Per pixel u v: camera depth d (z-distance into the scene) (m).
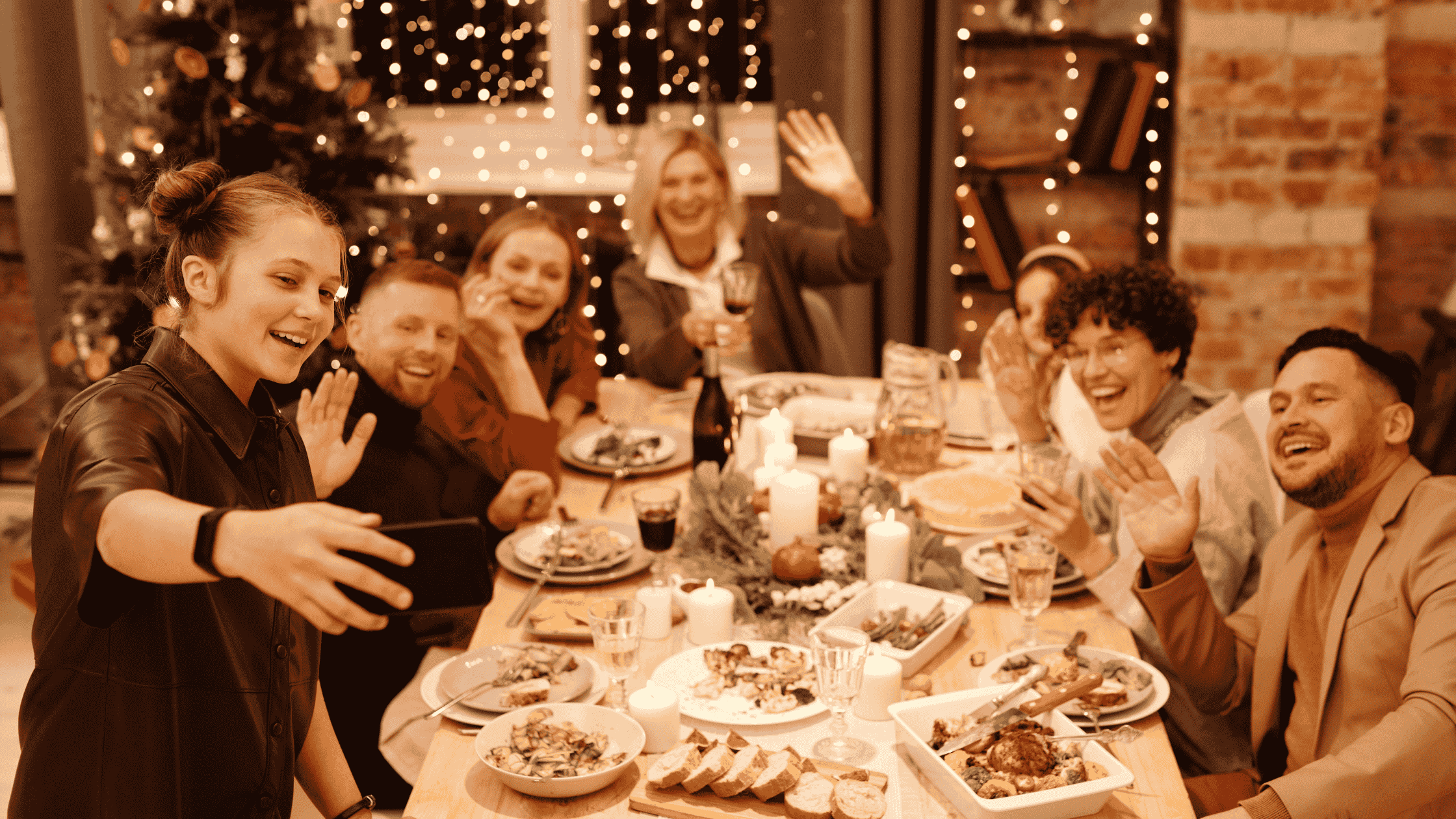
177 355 0.99
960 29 3.62
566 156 4.13
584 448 2.31
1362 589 1.38
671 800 1.18
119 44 2.81
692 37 3.99
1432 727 1.19
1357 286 3.55
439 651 1.83
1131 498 1.50
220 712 1.01
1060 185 3.91
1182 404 1.78
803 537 1.65
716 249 3.09
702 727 1.33
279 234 0.96
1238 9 3.39
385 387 1.93
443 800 1.19
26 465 4.05
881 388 2.47
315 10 3.37
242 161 2.89
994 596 1.69
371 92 3.16
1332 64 3.40
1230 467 1.73
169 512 0.75
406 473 1.95
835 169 2.93
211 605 0.99
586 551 1.76
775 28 3.64
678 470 2.23
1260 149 3.48
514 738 1.27
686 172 2.93
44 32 3.44
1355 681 1.38
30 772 0.98
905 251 3.71
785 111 3.71
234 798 1.04
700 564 1.67
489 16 4.05
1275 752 1.54
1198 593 1.50
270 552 0.70
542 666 1.43
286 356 0.99
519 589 1.72
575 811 1.18
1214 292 3.59
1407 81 3.70
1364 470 1.40
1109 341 1.75
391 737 1.58
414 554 0.81
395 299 1.91
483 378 2.26
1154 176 3.72
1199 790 1.46
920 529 1.74
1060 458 1.61
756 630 1.57
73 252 3.10
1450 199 3.78
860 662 1.23
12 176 3.69
